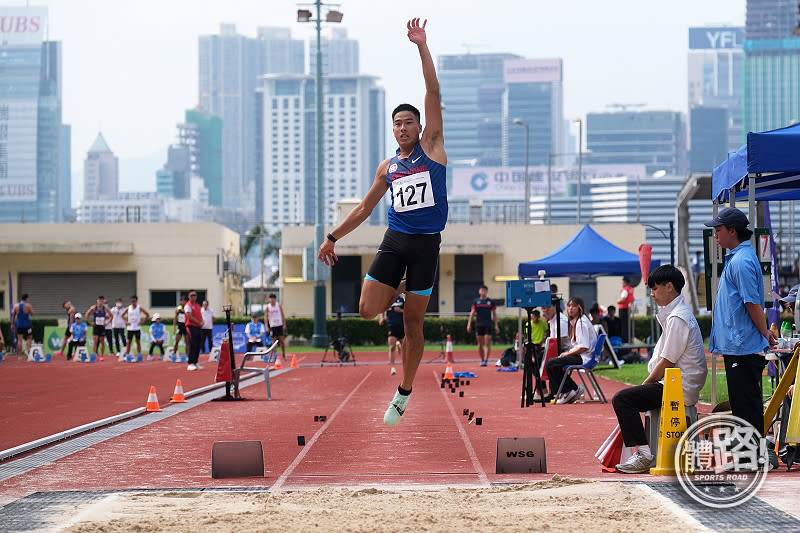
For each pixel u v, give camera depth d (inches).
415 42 402.0
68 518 319.3
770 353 434.3
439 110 397.4
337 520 304.0
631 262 1326.3
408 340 401.7
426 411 727.7
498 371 1279.5
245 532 287.9
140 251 2571.4
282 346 1617.9
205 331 1606.8
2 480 417.1
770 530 287.7
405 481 396.2
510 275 2529.5
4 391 977.5
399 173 392.5
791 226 2456.9
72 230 2559.1
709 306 620.1
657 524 293.7
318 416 663.1
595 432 575.8
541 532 285.0
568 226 2518.5
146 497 351.3
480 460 462.9
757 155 578.6
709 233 619.8
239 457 414.6
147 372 1323.8
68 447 531.8
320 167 2022.6
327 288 2518.5
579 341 788.6
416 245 390.9
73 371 1359.5
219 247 2586.1
